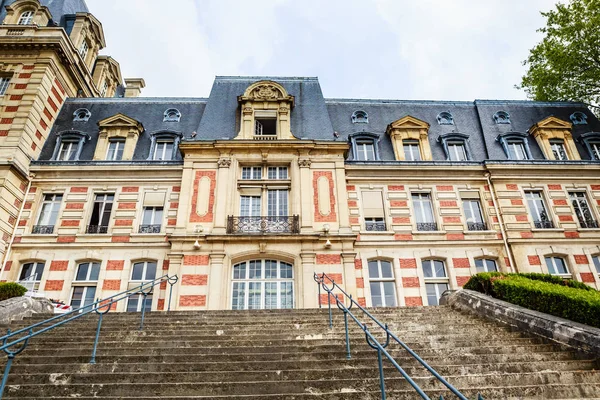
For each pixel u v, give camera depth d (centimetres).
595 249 1459
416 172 1589
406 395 479
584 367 573
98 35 2133
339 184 1499
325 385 498
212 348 631
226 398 461
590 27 1858
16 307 892
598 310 621
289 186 1516
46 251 1401
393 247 1452
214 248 1348
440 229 1491
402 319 845
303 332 742
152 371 555
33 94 1585
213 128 1638
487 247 1463
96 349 634
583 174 1600
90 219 1484
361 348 646
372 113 1878
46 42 1683
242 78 1914
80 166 1534
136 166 1553
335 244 1382
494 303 832
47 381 519
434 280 1421
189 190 1462
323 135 1641
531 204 1570
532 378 526
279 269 1371
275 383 497
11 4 1836
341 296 1298
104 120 1659
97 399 462
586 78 1958
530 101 1953
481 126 1797
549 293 730
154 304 1316
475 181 1588
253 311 916
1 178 1387
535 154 1669
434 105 1942
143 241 1434
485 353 628
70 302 1339
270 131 1725
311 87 1877
